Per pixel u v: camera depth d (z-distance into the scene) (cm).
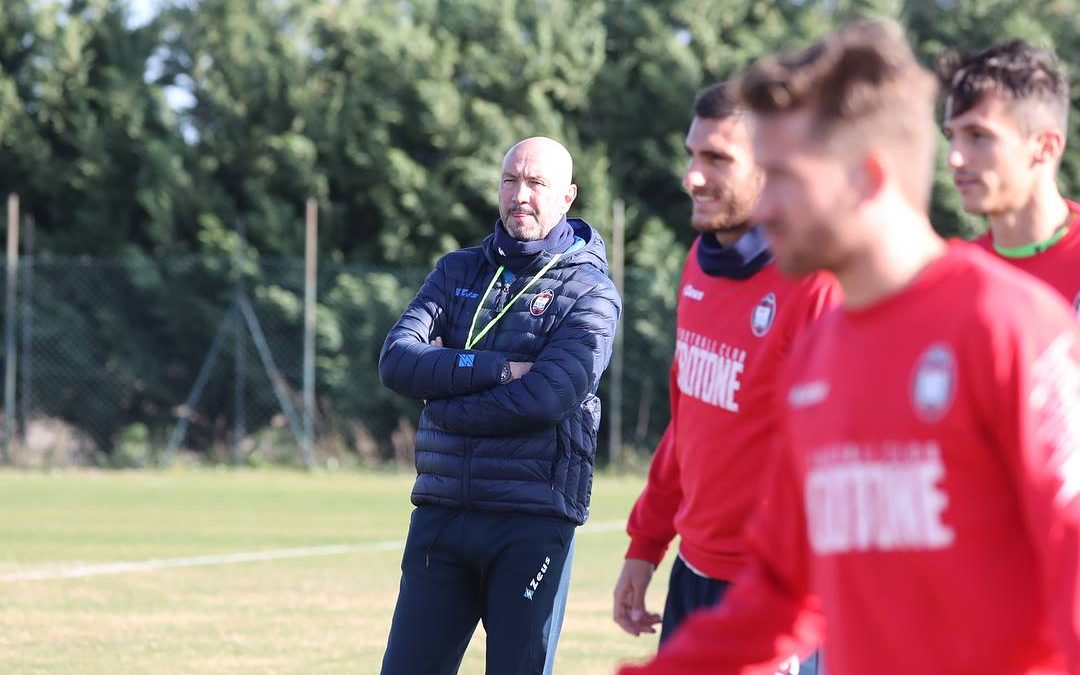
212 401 4606
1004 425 444
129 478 4078
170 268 4644
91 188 4912
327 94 5028
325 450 4391
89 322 4656
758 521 563
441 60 4909
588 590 2036
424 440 1063
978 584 456
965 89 823
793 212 461
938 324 456
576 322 1059
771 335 769
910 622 469
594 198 4681
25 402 4553
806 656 744
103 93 4953
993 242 886
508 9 4978
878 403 468
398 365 1052
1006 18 4819
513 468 1026
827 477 488
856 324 480
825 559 494
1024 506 445
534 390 1016
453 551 1043
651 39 4956
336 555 2420
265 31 5075
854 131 453
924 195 469
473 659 1543
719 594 809
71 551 2441
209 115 4988
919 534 461
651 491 891
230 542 2594
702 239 827
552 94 4988
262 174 4931
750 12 5131
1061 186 4659
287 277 4612
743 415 784
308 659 1512
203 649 1564
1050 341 443
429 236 4838
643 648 1582
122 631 1673
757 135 470
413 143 4978
